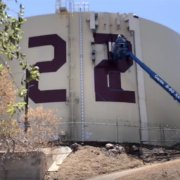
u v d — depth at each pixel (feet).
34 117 118.32
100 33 173.99
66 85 166.50
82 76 167.43
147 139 165.07
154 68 179.01
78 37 172.96
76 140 156.76
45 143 115.03
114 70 169.17
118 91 167.12
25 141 105.19
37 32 176.14
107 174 116.16
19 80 167.32
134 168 123.85
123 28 177.99
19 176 103.45
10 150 100.63
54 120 124.67
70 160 125.59
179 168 93.45
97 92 165.48
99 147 141.79
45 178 108.17
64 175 113.29
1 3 40.73
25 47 175.22
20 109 46.06
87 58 169.99
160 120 172.14
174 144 167.94
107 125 161.27
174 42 191.93
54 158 123.34
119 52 168.35
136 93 169.89
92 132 159.33
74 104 163.73
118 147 139.85
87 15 176.14
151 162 132.87
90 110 163.32
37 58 172.24
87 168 119.85
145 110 168.86
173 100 178.29
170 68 184.96
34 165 104.27
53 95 165.37
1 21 41.01
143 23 182.39
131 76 170.81
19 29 41.50
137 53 176.35
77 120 161.99
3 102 88.02
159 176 90.99
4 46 41.45
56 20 176.24
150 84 173.58
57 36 173.99
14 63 170.09
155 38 183.73
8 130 83.66
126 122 164.45
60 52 171.32
